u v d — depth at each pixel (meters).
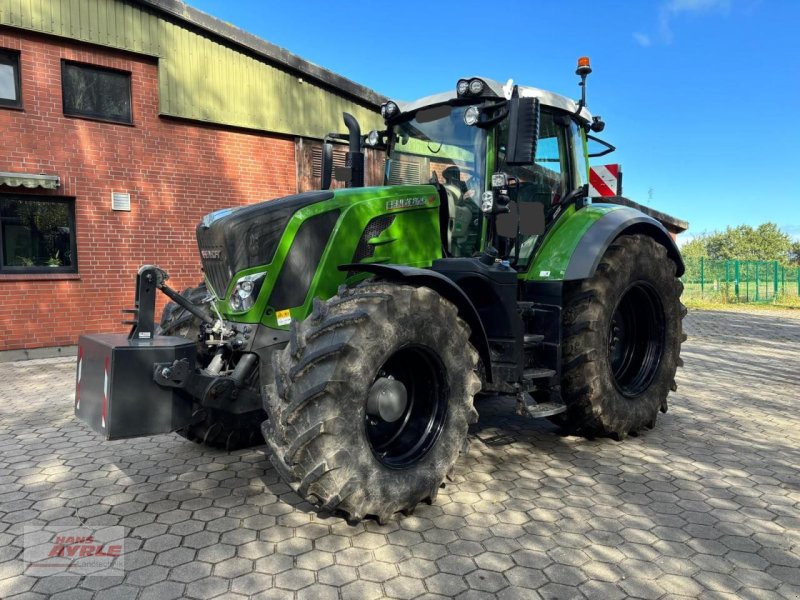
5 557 2.66
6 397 5.82
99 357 2.82
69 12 7.86
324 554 2.68
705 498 3.33
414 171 4.51
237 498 3.32
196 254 9.22
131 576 2.49
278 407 2.78
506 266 3.80
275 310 3.34
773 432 4.64
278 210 3.37
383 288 2.99
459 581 2.46
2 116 7.54
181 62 8.80
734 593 2.39
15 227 7.82
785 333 11.78
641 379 4.64
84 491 3.42
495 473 3.72
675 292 4.79
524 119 3.51
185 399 2.96
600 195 6.20
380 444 3.15
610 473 3.72
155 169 8.78
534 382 3.99
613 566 2.60
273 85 9.73
